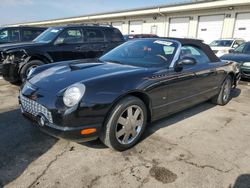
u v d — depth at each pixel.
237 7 17.80
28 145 3.00
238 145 3.23
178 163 2.73
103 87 2.62
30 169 2.51
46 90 2.70
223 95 4.95
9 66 5.67
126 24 27.64
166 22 23.30
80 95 2.48
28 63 5.80
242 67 7.40
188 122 3.97
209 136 3.47
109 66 3.33
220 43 13.38
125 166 2.63
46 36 6.56
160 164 2.69
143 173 2.52
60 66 3.43
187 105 3.93
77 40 6.64
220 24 19.23
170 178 2.45
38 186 2.26
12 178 2.36
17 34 8.77
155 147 3.07
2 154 2.77
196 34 21.00
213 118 4.22
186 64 3.52
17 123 3.62
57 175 2.43
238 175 2.56
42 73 3.20
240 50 8.59
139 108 2.99
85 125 2.53
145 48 3.81
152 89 3.08
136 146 3.07
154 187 2.31
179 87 3.57
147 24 25.23
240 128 3.82
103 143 2.96
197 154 2.94
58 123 2.52
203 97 4.32
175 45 3.68
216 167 2.68
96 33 7.04
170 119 4.06
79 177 2.41
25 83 3.15
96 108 2.54
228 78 5.00
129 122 2.91
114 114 2.71
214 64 4.46
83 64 3.48
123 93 2.73
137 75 2.97
